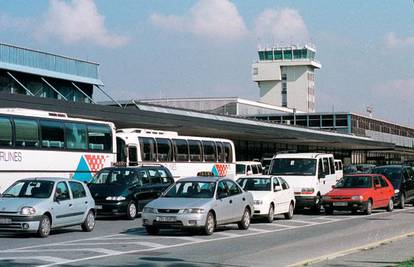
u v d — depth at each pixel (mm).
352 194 29578
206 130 51656
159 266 13336
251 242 18188
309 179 30812
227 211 20844
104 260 14195
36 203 18875
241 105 101438
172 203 19578
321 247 16953
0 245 17094
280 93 146000
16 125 25344
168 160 35406
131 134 33094
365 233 21016
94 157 29797
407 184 35125
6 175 24594
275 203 25766
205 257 14812
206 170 38594
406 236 18781
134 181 27703
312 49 146625
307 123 108562
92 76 52688
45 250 15969
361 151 108812
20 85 44781
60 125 27781
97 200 26453
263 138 66625
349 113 106562
